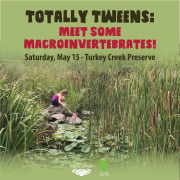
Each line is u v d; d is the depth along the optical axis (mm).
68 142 3342
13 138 2531
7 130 2311
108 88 3881
